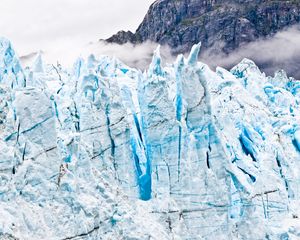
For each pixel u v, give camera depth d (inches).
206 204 2194.9
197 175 2212.1
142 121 2285.9
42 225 1835.6
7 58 2154.3
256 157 2578.7
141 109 2274.9
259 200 2388.0
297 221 2429.9
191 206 2172.7
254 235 2290.8
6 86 1952.5
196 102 2273.6
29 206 1844.2
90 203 1916.8
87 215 1898.4
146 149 2268.7
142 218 2071.9
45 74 2566.4
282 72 3476.9
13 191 1815.9
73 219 1878.7
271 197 2431.1
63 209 1881.2
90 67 2383.1
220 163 2276.1
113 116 2155.5
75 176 1932.8
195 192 2187.5
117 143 2143.2
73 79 2475.4
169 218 2137.1
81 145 2001.7
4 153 1822.1
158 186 2180.1
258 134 2637.8
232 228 2273.6
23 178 1857.8
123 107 2176.4
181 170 2185.0
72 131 2150.6
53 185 1894.7
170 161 2191.2
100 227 1919.3
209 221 2187.5
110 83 2190.0
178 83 2297.0
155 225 2085.4
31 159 1894.7
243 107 2765.7
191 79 2287.2
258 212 2352.4
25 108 1932.8
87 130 2132.1
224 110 2600.9
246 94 2864.2
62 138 2020.2
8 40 2159.2
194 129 2263.8
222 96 2802.7
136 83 2610.7
